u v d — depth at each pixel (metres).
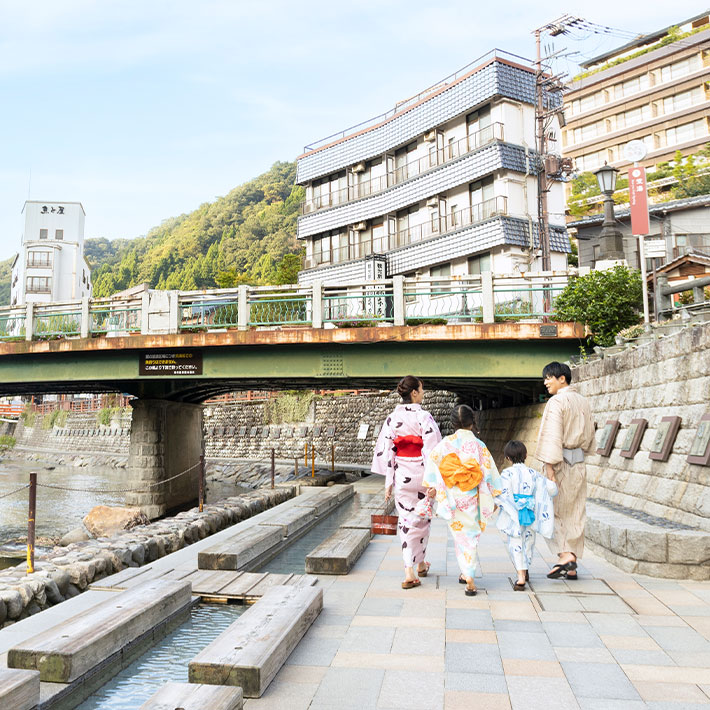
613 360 11.27
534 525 5.77
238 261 109.25
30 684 3.31
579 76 59.56
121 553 8.95
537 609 5.10
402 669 3.83
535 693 3.42
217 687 3.21
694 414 7.85
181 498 22.30
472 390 22.22
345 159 39.41
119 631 4.32
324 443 34.66
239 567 7.21
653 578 6.07
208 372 17.14
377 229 38.19
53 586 7.04
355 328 15.69
